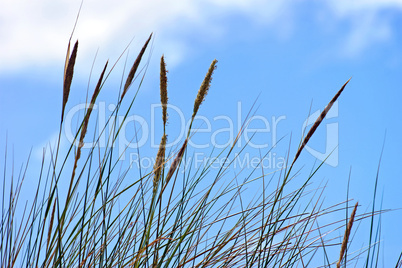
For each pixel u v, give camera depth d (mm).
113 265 2232
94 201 2154
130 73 2096
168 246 2195
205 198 2256
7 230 2199
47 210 2105
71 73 2043
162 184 2145
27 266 2152
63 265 2160
